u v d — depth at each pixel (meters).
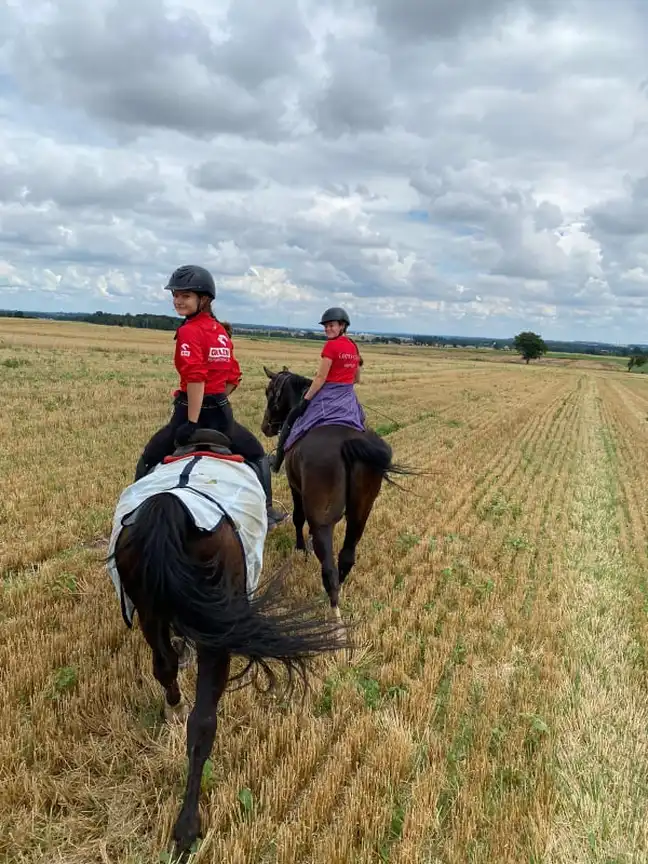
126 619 3.25
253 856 2.90
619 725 4.09
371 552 7.03
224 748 3.56
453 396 27.47
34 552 6.12
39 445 10.49
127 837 2.93
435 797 3.24
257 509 3.38
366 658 4.73
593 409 29.91
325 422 5.25
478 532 8.16
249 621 2.67
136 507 3.04
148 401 15.98
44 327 69.62
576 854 3.01
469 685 4.40
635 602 6.29
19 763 3.36
